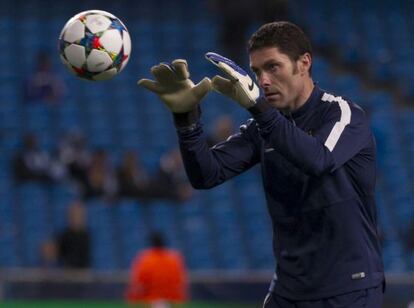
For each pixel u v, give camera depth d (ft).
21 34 228.22
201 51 230.07
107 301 121.39
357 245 51.78
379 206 189.06
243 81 48.83
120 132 203.10
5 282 120.06
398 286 116.98
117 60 54.39
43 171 181.78
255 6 226.38
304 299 52.39
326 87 221.25
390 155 203.21
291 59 50.90
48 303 120.26
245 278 122.52
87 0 240.53
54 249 153.17
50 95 207.62
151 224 178.19
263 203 187.01
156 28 235.81
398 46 238.48
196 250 175.52
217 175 55.06
